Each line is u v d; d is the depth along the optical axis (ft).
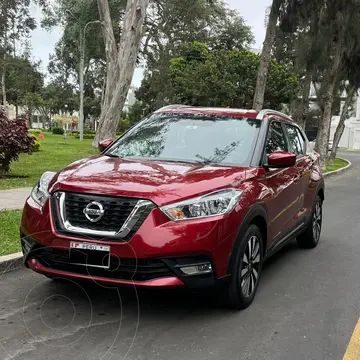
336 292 18.21
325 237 28.25
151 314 15.06
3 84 172.86
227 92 95.25
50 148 90.07
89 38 142.10
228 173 15.60
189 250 13.41
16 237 22.31
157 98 154.30
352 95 102.27
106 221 13.62
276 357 12.66
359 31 71.56
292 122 23.24
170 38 146.72
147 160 17.21
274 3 61.26
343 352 13.12
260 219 16.39
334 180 70.18
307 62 76.28
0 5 137.69
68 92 230.07
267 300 16.94
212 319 14.90
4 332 13.46
